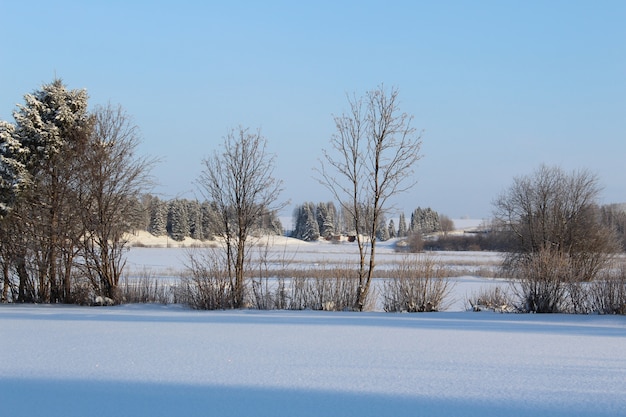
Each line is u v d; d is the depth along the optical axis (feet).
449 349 34.91
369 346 35.91
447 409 22.07
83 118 72.95
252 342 37.40
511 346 36.14
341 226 387.96
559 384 25.95
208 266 70.18
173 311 61.41
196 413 21.62
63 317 53.21
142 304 68.85
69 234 69.67
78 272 71.46
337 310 63.26
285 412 21.72
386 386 25.52
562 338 39.81
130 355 32.60
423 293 63.00
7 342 37.24
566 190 137.08
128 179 71.87
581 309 60.34
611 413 21.62
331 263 87.76
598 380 26.73
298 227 389.39
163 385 25.66
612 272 69.97
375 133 65.57
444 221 483.92
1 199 68.39
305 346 35.88
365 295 64.69
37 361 30.86
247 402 23.00
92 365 29.84
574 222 132.16
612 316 56.08
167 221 301.43
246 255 83.56
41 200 70.79
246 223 67.77
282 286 66.44
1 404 22.80
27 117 70.08
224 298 65.21
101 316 54.44
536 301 60.80
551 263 61.93
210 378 26.96
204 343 36.96
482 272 134.41
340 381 26.43
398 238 453.58
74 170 70.13
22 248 70.28
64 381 26.37
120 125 85.51
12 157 69.31
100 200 69.62
